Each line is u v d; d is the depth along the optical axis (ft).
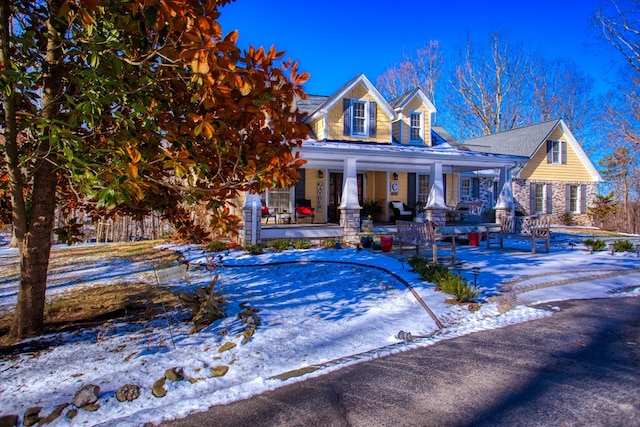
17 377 11.59
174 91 12.59
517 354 13.11
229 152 12.67
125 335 15.11
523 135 77.46
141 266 30.68
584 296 20.62
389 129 50.85
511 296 20.02
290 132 12.39
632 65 72.13
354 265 28.48
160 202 16.47
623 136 75.66
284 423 9.30
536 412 9.43
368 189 59.21
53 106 13.41
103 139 12.98
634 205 70.54
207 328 15.79
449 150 49.96
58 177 15.57
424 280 23.49
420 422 9.18
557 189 74.79
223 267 29.04
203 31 9.27
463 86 118.62
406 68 125.80
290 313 18.04
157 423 9.46
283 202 51.75
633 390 10.39
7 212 16.52
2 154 14.24
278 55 11.61
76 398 10.26
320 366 12.59
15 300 21.52
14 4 12.29
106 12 10.98
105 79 10.59
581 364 12.17
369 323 16.78
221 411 9.93
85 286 24.08
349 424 9.19
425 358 13.01
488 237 39.99
